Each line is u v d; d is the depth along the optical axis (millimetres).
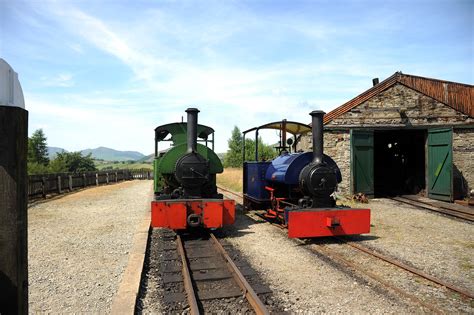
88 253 7152
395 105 17438
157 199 9133
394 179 20922
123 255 7020
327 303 4730
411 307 4633
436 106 17578
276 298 4879
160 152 12438
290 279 5660
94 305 4656
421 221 10859
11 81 2074
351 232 8039
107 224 10227
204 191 10266
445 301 4840
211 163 10234
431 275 5898
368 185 16297
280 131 12242
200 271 6020
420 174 17844
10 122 2035
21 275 2111
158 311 4516
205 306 4633
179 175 8938
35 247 7617
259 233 9188
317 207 8312
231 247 7707
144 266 6383
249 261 6668
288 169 8914
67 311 4473
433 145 15727
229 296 4914
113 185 27094
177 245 7887
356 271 6074
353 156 16078
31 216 11656
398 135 20047
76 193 19625
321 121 8516
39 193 16703
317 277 5762
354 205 14281
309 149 16547
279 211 9727
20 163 2092
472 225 10250
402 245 7898
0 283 2047
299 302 4754
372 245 7891
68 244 7879
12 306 2059
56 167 58906
